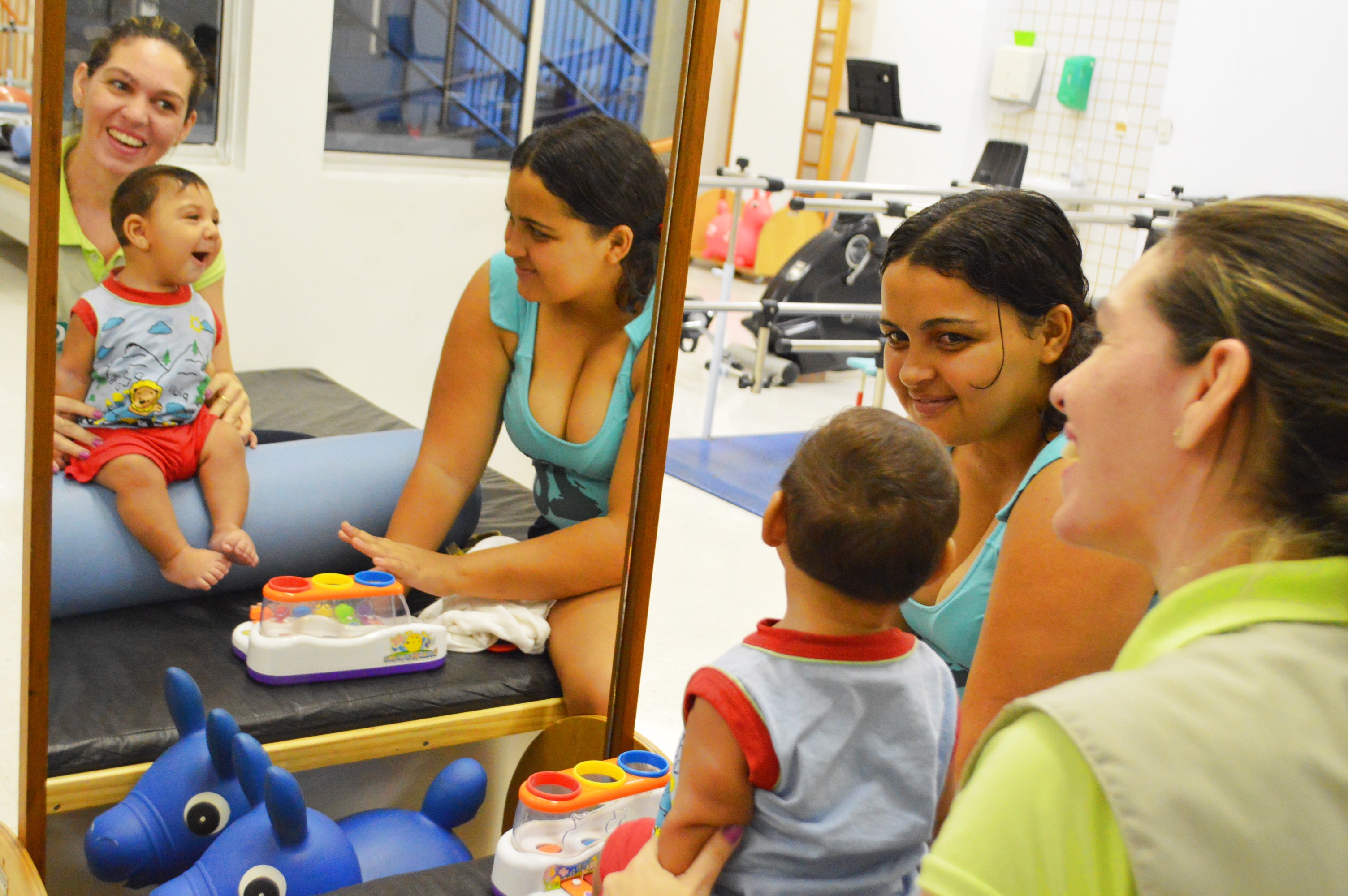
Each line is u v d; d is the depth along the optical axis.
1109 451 0.60
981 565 1.28
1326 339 0.51
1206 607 0.55
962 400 1.22
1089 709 0.51
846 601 1.01
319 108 1.42
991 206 1.18
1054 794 0.50
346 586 1.56
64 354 1.32
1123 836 0.48
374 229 1.49
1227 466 0.55
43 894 1.30
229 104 1.35
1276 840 0.47
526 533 1.68
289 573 1.56
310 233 1.46
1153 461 0.58
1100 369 0.60
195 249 1.38
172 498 1.44
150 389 1.39
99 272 1.31
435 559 1.64
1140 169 6.50
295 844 1.37
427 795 1.59
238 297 1.44
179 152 1.34
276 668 1.50
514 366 1.60
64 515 1.36
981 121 7.32
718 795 0.99
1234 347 0.53
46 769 1.36
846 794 0.99
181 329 1.39
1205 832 0.47
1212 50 5.92
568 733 1.72
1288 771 0.48
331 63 1.41
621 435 1.66
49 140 1.23
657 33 1.55
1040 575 1.12
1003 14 7.18
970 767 0.56
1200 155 6.02
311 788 1.57
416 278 1.53
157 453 1.42
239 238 1.42
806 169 8.51
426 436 1.61
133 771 1.40
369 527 1.59
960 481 1.39
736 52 8.44
